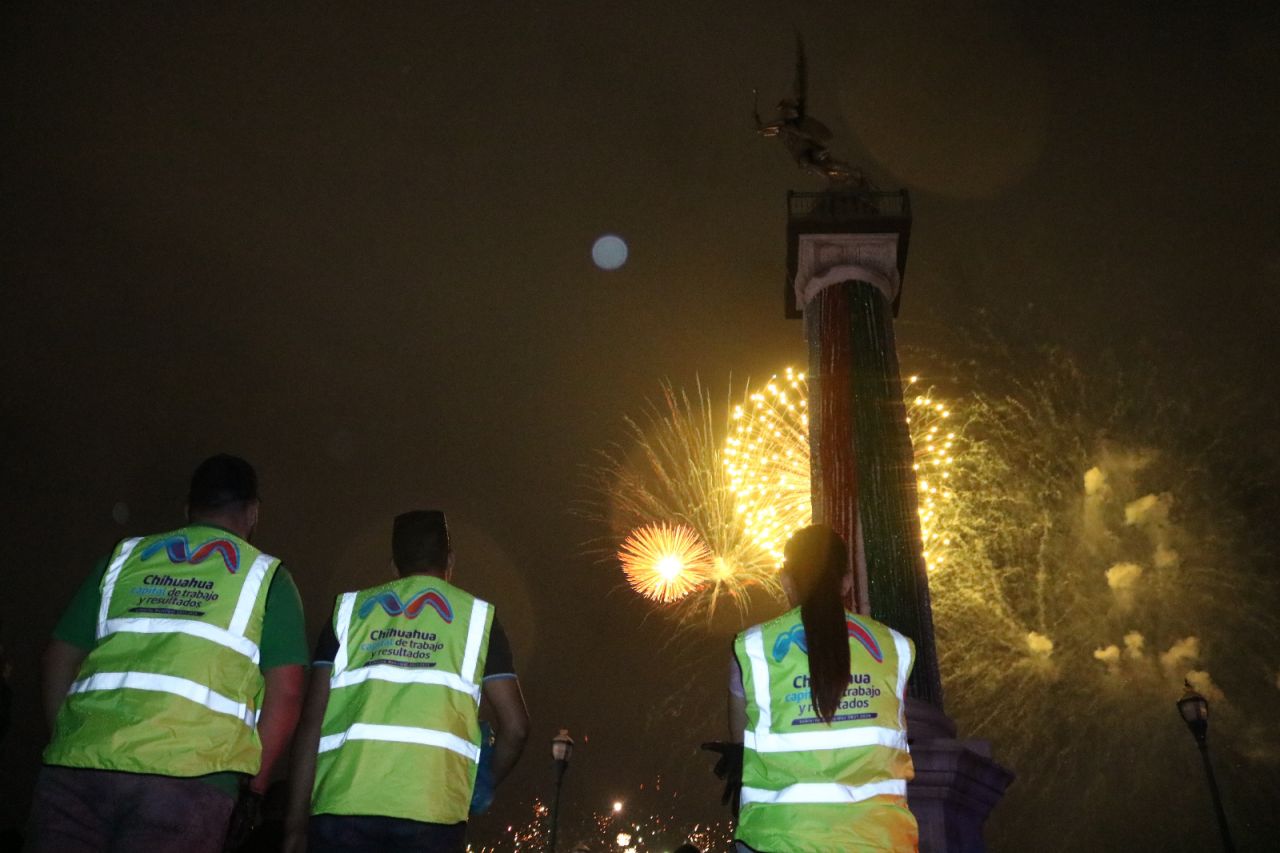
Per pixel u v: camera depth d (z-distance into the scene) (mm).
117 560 4371
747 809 3994
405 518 5102
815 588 4234
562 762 22109
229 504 4645
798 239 14273
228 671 4164
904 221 14180
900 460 12820
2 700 6754
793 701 4070
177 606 4215
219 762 4004
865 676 4113
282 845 4445
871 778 3928
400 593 4746
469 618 4738
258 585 4355
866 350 13500
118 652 4102
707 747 4844
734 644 4254
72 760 3852
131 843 3797
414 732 4391
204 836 3914
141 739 3891
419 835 4242
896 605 11875
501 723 4723
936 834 9703
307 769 4465
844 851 3777
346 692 4535
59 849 3785
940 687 11578
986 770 10312
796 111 14945
